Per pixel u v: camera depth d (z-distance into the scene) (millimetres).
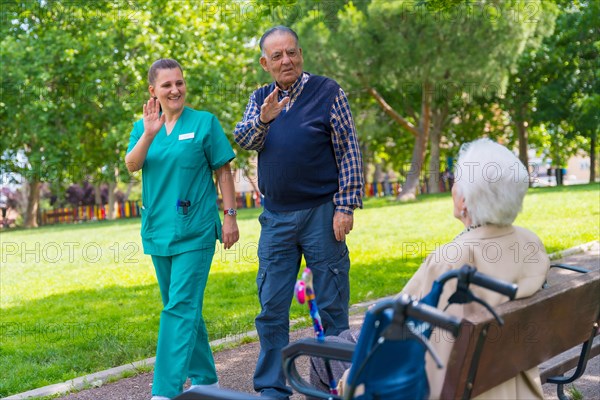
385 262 12484
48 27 35531
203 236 5020
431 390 3072
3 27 35781
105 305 10188
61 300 10844
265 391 4930
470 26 24438
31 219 41969
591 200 20609
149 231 5078
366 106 36312
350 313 8258
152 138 4922
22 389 6086
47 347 7520
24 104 34125
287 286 5008
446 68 25312
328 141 4977
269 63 4992
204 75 33594
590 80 36688
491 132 46938
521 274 3297
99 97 33875
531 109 41875
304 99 5000
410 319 2705
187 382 6070
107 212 52594
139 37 32438
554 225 15352
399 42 24562
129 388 5957
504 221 3248
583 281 3531
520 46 25328
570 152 50125
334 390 3570
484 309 2971
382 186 51031
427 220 19797
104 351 7129
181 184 4980
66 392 5906
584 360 4086
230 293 10398
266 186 5020
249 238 18094
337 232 4922
